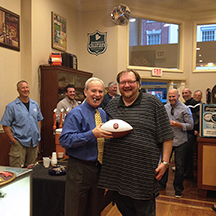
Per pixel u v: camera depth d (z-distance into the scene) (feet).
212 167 10.57
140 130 5.37
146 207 5.51
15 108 10.54
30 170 5.23
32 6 13.91
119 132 5.24
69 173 5.76
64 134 5.59
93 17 19.27
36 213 6.70
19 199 4.90
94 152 5.69
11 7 13.16
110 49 18.92
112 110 6.04
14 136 10.51
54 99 14.20
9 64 13.01
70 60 15.85
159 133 5.41
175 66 21.77
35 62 14.20
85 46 19.60
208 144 10.62
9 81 13.01
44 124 14.35
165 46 21.34
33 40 14.01
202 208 9.61
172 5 19.88
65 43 17.58
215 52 21.56
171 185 12.44
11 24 13.06
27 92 10.84
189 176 13.76
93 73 19.42
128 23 19.06
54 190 6.54
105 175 5.59
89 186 5.71
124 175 5.32
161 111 5.49
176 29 21.62
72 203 5.61
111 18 17.97
